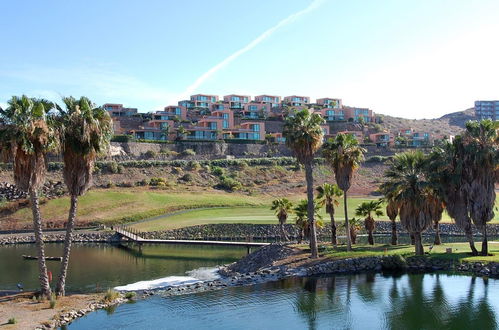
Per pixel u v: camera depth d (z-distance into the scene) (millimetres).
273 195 121062
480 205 43312
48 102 33031
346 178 48719
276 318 30188
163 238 83000
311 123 45625
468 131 44312
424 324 28453
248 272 48406
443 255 44812
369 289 36688
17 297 33938
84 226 89688
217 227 86062
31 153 31125
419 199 44250
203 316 30656
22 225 89625
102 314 31078
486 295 33906
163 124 163000
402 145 175000
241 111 199625
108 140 35031
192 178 127062
